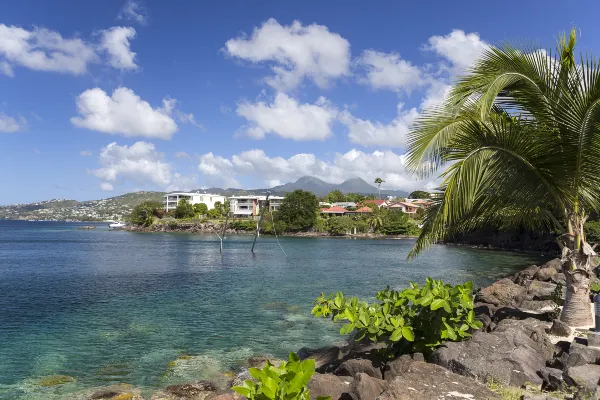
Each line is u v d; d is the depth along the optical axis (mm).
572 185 9305
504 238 68000
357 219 121625
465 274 34781
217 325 16844
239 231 128125
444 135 8758
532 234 62219
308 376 3500
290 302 21891
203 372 11570
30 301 22453
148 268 39844
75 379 11086
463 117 9258
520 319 10617
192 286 27969
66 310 20016
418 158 8695
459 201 8797
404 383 5918
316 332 15688
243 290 26109
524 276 24422
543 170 9266
